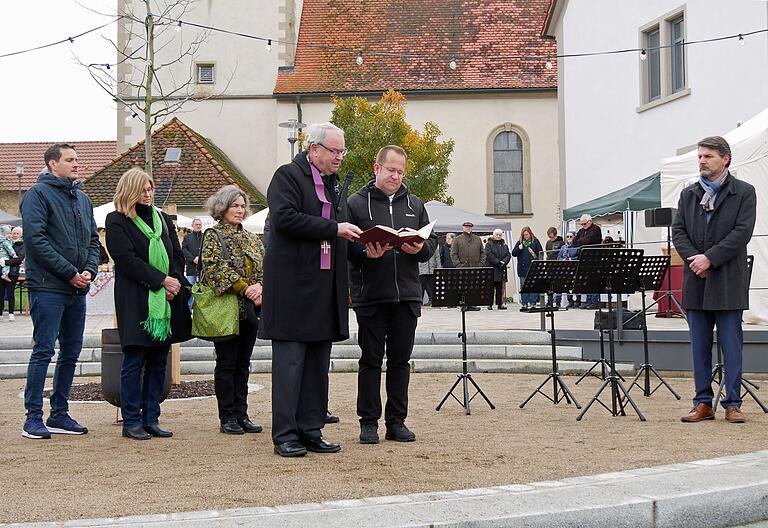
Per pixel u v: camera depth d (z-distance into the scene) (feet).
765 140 44.06
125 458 20.21
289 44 107.76
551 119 104.68
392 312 21.99
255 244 24.61
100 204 92.12
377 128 88.94
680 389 32.94
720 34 60.85
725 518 15.24
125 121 104.94
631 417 26.11
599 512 14.20
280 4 107.65
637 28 70.38
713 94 61.67
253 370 40.83
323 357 20.89
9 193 150.71
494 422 25.44
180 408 29.17
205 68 107.76
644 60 69.87
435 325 50.65
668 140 66.90
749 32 57.98
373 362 21.99
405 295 21.72
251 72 107.55
